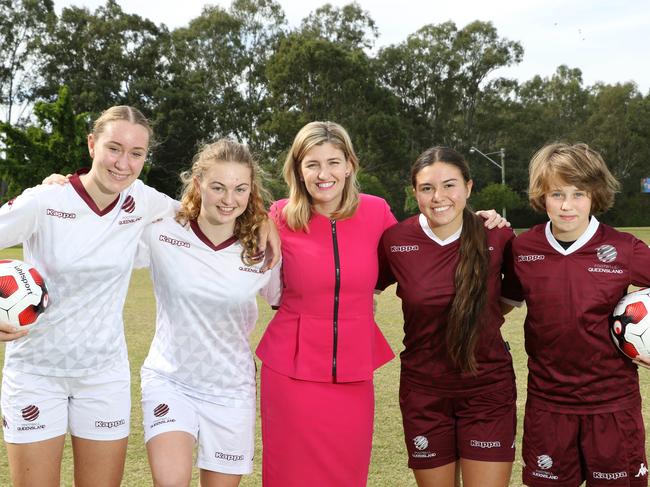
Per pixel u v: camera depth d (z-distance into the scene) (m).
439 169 3.04
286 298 3.28
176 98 40.84
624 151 54.19
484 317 3.06
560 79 59.78
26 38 43.22
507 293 3.30
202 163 2.97
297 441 3.15
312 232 3.24
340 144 3.14
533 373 3.03
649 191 51.84
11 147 27.75
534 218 50.94
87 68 43.22
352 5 51.03
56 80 42.59
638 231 35.53
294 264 3.21
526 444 3.03
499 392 3.09
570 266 2.92
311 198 3.30
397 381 5.83
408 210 40.62
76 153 27.98
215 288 3.02
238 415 3.05
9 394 2.82
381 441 4.36
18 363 2.83
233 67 48.22
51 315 2.82
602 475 2.88
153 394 3.00
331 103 44.75
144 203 3.04
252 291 3.10
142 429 4.59
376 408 5.07
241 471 3.06
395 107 45.81
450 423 3.16
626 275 2.89
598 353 2.87
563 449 2.92
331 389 3.16
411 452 3.20
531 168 3.07
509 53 52.72
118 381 2.95
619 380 2.90
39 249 2.86
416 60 52.16
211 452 3.01
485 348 3.08
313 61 43.38
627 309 2.84
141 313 9.63
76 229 2.85
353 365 3.17
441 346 3.12
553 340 2.92
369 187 38.78
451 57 51.44
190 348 3.04
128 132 2.80
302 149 3.15
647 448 4.15
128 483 3.68
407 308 3.18
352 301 3.20
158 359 3.11
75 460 2.95
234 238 3.08
